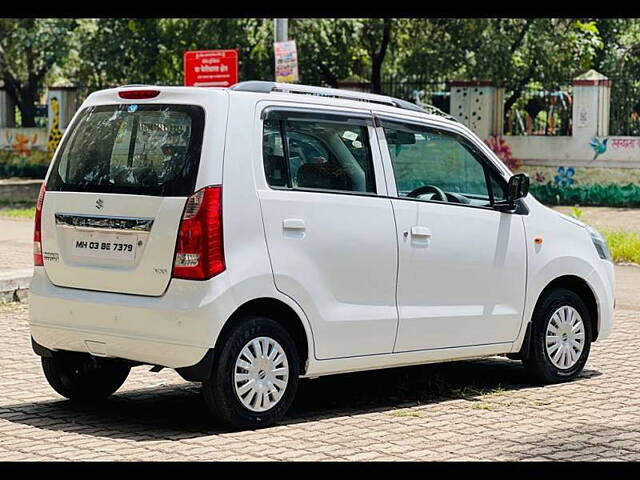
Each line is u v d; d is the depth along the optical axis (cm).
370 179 741
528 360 841
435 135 788
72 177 717
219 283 656
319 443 657
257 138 685
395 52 3006
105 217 689
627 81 2612
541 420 731
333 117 728
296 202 695
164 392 808
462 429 702
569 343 858
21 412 734
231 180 667
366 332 727
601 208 2552
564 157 2639
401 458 625
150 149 685
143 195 675
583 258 862
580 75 2664
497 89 2730
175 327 654
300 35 2659
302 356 708
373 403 781
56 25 3080
